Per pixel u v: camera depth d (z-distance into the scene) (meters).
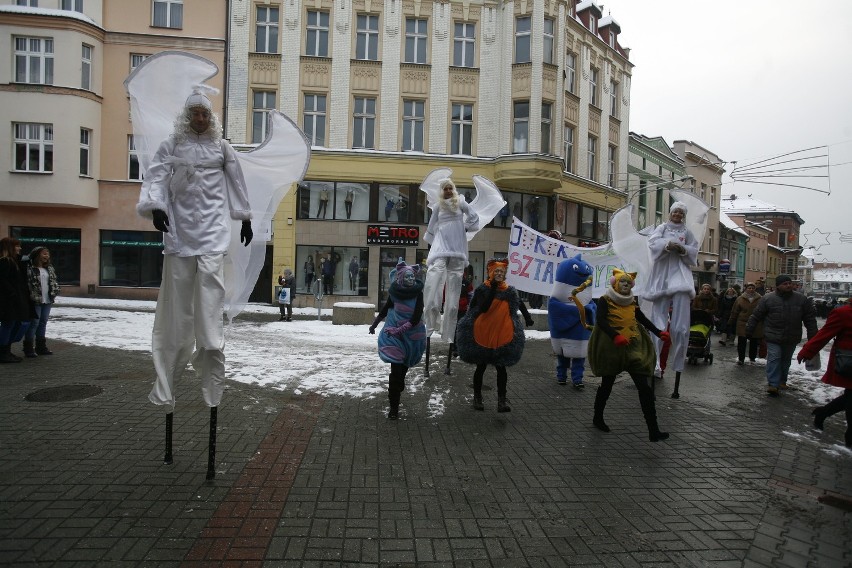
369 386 7.59
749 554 3.44
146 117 4.34
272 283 23.59
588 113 28.39
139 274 23.69
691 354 11.27
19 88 21.73
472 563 3.22
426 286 8.34
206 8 23.33
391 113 23.95
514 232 9.70
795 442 5.91
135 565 3.04
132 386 6.99
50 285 8.90
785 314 8.31
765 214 67.50
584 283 7.12
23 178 21.97
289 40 23.33
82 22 22.19
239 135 23.30
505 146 24.11
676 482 4.60
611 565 3.26
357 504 3.93
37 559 3.06
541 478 4.57
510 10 24.09
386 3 23.84
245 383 7.46
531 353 11.48
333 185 23.61
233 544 3.31
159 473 4.32
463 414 6.45
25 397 6.34
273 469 4.50
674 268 7.90
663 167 36.72
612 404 7.21
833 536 3.74
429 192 8.59
